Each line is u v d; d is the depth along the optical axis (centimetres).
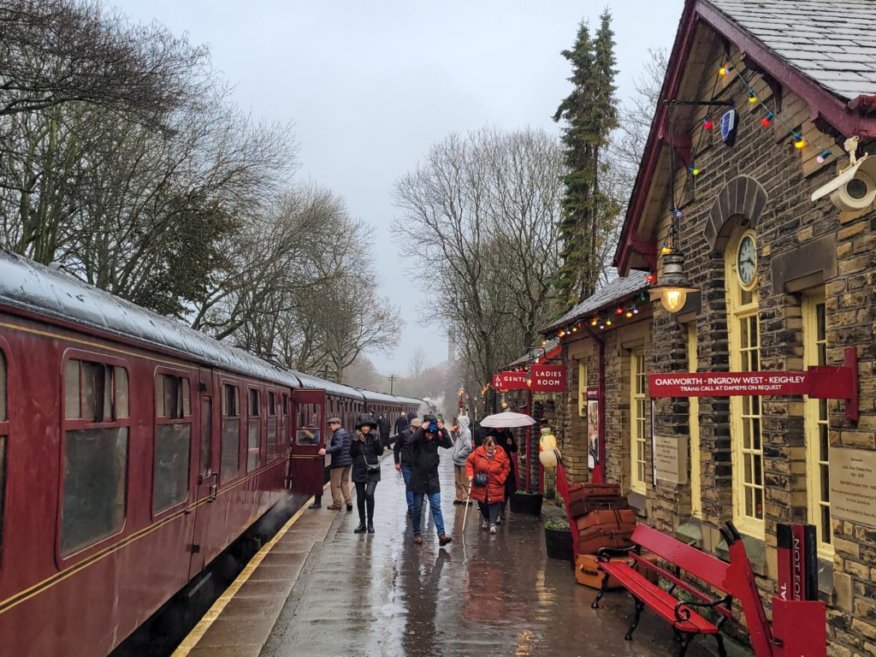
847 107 459
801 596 454
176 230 2428
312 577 891
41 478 404
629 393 1126
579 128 2552
